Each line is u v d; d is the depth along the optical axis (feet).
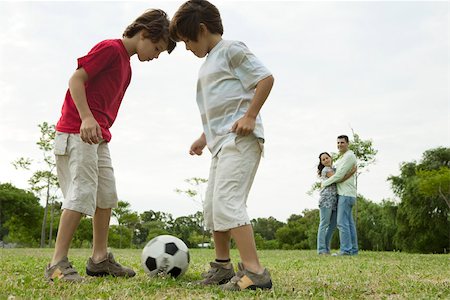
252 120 9.20
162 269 11.11
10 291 8.09
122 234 124.67
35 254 24.70
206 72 10.00
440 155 123.03
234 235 8.96
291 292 8.59
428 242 109.60
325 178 27.53
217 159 9.86
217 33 10.18
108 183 11.57
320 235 27.02
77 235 121.49
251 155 9.40
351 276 12.39
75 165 10.59
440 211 106.93
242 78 9.65
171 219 130.82
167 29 11.60
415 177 112.78
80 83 10.48
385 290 9.29
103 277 10.71
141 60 11.92
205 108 10.04
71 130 10.75
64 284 9.17
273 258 22.72
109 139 11.71
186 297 7.98
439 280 11.46
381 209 122.01
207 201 10.05
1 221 137.69
